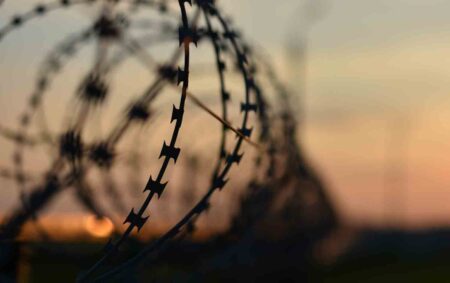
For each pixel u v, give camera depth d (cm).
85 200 681
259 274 1102
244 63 547
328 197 1314
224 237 725
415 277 2703
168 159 442
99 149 604
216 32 534
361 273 2675
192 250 738
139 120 601
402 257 3738
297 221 1120
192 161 845
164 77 603
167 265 732
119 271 477
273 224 1060
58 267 879
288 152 775
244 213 712
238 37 549
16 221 658
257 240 1041
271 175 681
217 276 966
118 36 655
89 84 637
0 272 618
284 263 1174
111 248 460
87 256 781
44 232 680
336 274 2425
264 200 719
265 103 680
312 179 1155
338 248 2209
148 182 443
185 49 439
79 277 461
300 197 1046
